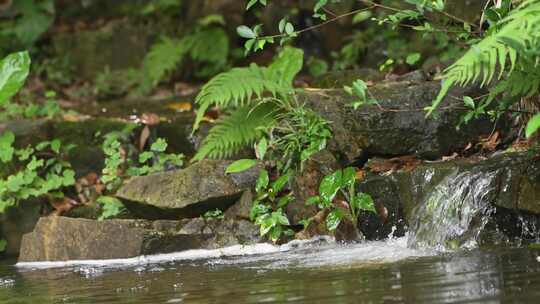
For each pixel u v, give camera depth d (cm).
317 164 817
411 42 1107
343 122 830
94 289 635
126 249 793
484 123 812
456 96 806
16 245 951
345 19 1227
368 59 1168
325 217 789
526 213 696
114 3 1567
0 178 972
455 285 513
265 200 816
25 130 1002
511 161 712
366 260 652
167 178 838
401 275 566
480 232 696
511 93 721
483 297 473
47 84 1423
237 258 739
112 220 810
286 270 638
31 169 947
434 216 726
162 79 1388
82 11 1568
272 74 887
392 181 781
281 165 834
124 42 1448
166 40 1379
